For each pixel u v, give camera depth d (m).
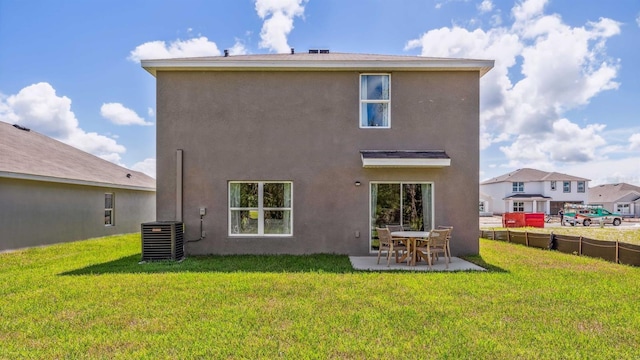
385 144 10.84
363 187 10.79
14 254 11.31
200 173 10.77
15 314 5.35
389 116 10.87
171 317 5.20
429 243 8.73
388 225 10.72
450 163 10.53
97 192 16.64
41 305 5.74
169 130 10.77
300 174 10.81
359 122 10.86
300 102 10.88
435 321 5.03
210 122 10.80
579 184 49.25
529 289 6.61
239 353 4.07
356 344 4.29
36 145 16.34
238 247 10.75
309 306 5.64
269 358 3.96
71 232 14.89
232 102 10.84
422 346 4.26
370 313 5.32
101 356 4.03
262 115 10.84
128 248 12.71
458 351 4.12
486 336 4.53
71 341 4.41
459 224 10.72
